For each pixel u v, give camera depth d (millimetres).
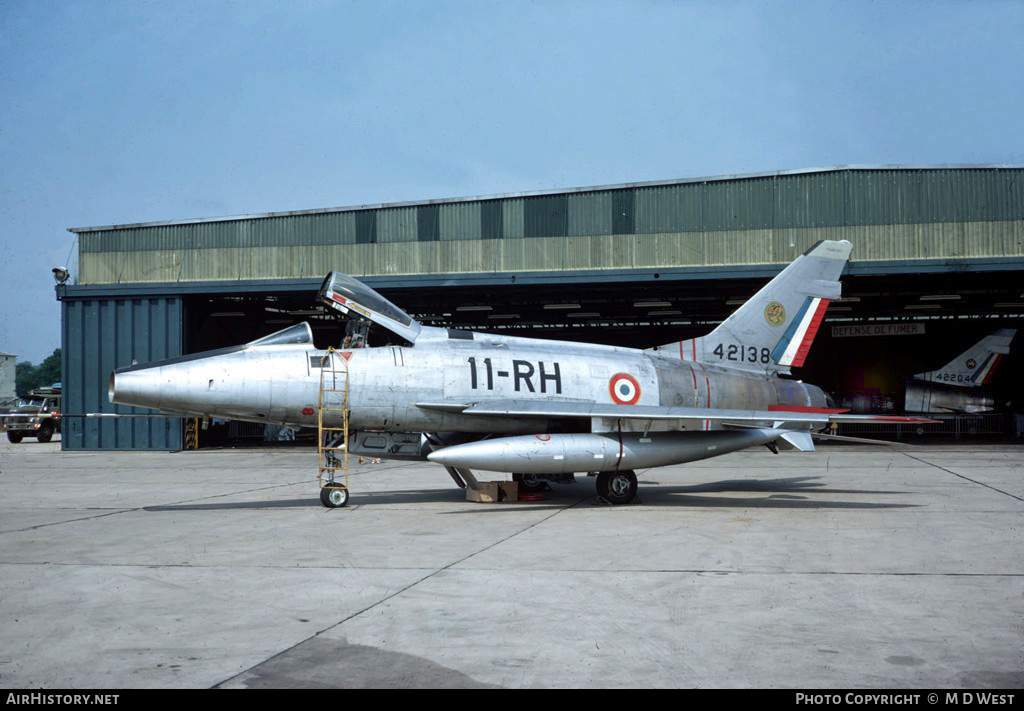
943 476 19016
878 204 25438
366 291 14039
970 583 7645
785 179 25922
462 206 27797
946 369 41969
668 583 7648
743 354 16953
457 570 8281
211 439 33938
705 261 26234
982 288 30734
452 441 14695
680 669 5234
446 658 5473
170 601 7055
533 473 13555
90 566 8562
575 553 9211
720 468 21891
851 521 11695
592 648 5672
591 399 14766
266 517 12367
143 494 15898
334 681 5043
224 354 13344
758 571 8188
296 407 13391
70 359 30234
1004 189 25078
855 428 43969
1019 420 39125
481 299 33031
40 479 19172
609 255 26812
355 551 9398
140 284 29641
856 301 34719
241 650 5668
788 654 5531
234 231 29344
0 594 7324
